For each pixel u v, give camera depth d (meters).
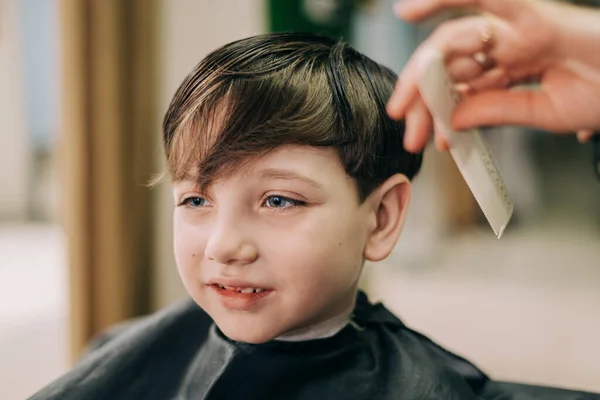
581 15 0.47
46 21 4.16
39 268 3.10
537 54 0.49
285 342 0.62
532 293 2.73
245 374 0.61
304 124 0.53
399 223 0.62
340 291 0.59
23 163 4.29
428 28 3.11
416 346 0.67
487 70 0.52
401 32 3.00
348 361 0.64
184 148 0.56
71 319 1.59
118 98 1.56
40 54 4.18
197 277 0.57
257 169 0.53
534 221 3.78
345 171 0.56
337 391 0.62
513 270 3.05
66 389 0.66
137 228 1.66
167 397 0.67
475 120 0.49
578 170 4.21
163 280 1.74
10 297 2.58
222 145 0.53
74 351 1.59
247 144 0.53
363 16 1.86
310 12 1.63
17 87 4.19
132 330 0.73
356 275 0.60
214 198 0.55
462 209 3.77
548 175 4.18
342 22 1.73
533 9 0.47
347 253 0.57
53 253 3.44
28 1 4.10
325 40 0.62
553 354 2.12
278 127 0.53
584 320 2.39
